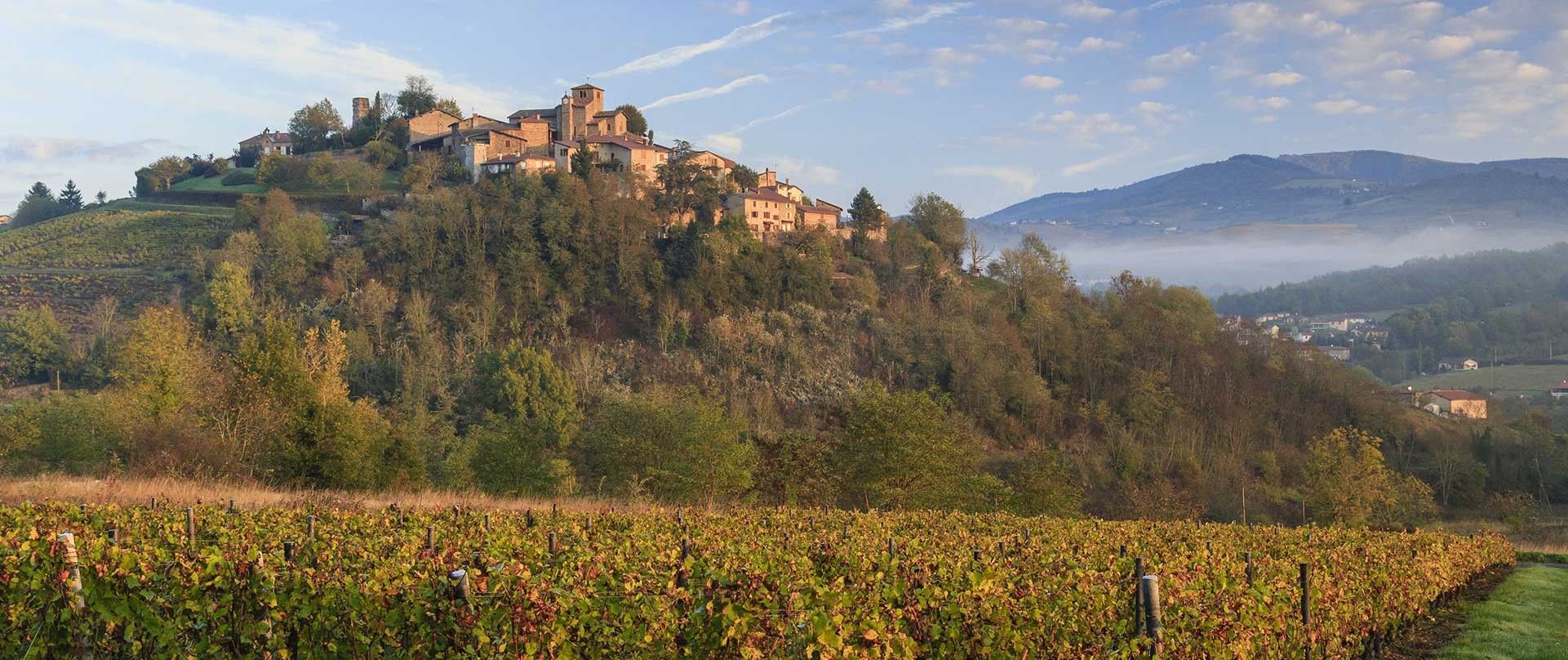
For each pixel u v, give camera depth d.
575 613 8.12
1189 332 100.00
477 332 91.38
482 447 46.34
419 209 111.31
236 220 118.75
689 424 41.94
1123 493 63.97
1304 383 91.38
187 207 130.88
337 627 8.64
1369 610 15.29
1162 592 10.95
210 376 49.28
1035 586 11.16
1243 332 104.50
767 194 129.62
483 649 7.72
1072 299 114.25
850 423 40.66
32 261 110.94
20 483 27.75
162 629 8.43
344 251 105.88
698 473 39.88
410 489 39.41
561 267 105.88
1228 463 70.38
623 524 20.08
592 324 101.06
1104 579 12.02
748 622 7.36
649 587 8.98
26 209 156.88
